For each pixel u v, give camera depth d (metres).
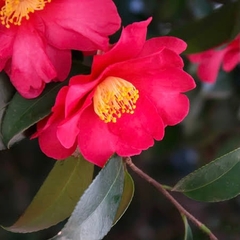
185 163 0.79
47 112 0.40
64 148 0.41
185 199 0.81
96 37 0.40
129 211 0.78
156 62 0.40
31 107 0.40
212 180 0.44
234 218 0.71
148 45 0.40
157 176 0.78
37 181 0.71
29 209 0.44
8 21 0.40
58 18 0.40
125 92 0.41
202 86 0.64
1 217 0.70
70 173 0.44
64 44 0.40
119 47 0.39
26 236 0.69
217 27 0.50
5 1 0.40
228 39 0.50
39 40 0.40
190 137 0.68
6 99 0.40
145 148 0.42
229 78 0.65
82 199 0.40
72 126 0.39
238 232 0.68
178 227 0.79
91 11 0.40
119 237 0.78
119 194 0.41
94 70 0.40
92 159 0.41
